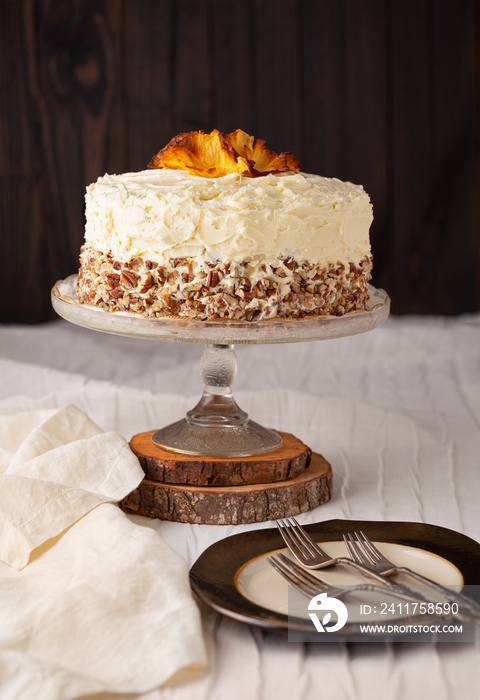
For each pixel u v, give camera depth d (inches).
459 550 44.0
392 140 83.7
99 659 39.7
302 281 47.9
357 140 83.7
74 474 46.9
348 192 49.6
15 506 44.3
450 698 39.0
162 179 49.3
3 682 38.7
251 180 49.1
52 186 83.4
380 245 85.0
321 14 82.2
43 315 85.2
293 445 50.1
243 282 47.2
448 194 84.2
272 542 44.3
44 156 83.0
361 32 82.4
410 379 67.4
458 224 84.6
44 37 81.4
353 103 83.3
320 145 83.9
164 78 82.7
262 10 82.1
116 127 83.0
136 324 46.9
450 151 83.7
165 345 79.3
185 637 39.7
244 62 82.8
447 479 51.4
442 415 60.3
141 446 49.5
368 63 82.7
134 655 39.7
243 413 51.2
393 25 82.2
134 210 47.3
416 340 73.1
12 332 76.1
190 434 49.7
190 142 50.6
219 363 50.9
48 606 40.8
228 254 47.0
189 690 39.1
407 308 85.8
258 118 83.7
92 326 48.0
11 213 83.4
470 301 85.6
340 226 48.2
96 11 81.4
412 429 56.9
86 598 40.9
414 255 85.1
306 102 83.4
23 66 81.6
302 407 58.9
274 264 47.4
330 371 69.3
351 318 47.7
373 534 45.0
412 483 51.0
